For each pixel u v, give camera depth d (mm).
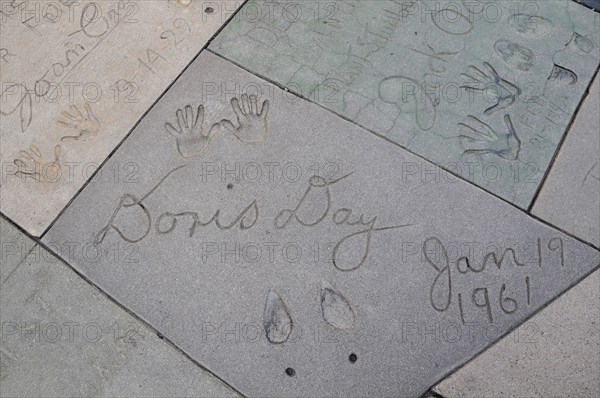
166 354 2037
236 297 2094
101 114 2361
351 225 2176
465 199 2209
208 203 2221
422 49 2479
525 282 2096
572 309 2059
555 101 2375
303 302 2080
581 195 2215
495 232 2162
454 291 2084
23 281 2129
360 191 2225
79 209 2221
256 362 2020
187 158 2291
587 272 2109
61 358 2039
